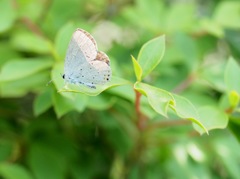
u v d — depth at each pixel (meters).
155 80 0.29
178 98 0.22
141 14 0.31
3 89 0.27
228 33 0.34
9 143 0.30
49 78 0.26
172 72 0.29
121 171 0.31
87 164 0.30
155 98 0.21
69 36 0.26
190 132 0.28
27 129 0.30
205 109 0.24
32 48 0.28
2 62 0.30
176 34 0.30
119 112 0.29
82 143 0.31
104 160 0.31
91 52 0.22
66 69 0.23
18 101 0.31
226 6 0.32
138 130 0.28
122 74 0.28
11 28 0.32
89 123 0.31
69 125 0.31
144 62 0.23
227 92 0.24
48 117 0.30
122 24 0.34
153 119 0.28
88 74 0.22
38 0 0.32
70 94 0.23
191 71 0.29
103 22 0.35
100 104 0.25
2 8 0.29
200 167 0.29
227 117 0.24
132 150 0.30
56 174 0.29
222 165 0.30
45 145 0.30
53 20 0.32
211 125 0.23
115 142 0.31
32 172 0.29
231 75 0.25
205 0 0.39
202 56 0.33
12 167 0.28
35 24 0.31
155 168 0.30
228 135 0.30
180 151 0.29
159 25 0.31
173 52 0.31
